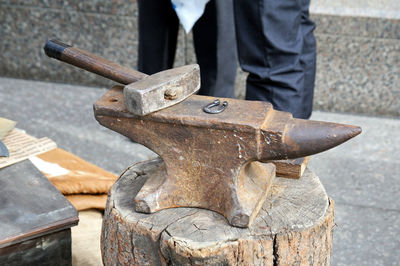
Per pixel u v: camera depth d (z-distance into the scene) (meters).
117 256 1.56
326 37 3.46
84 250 2.02
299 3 2.21
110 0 3.67
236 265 1.43
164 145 1.48
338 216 2.66
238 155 1.41
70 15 3.80
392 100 3.59
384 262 2.38
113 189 1.65
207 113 1.41
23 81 4.05
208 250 1.39
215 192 1.48
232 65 2.94
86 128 3.43
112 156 3.13
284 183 1.66
